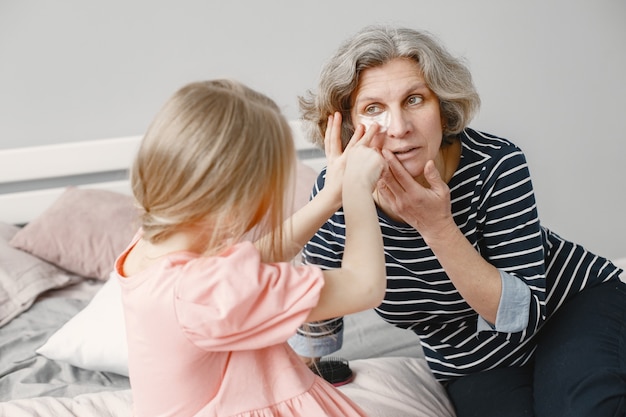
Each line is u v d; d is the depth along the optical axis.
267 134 1.11
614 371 1.41
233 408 1.15
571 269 1.63
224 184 1.08
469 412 1.62
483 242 1.53
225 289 1.07
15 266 2.48
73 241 2.55
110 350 2.03
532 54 2.87
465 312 1.59
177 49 2.81
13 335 2.27
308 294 1.09
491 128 2.91
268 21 2.80
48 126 2.83
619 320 1.52
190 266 1.10
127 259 1.22
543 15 2.85
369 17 2.82
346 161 1.30
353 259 1.14
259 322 1.08
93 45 2.79
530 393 1.58
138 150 1.14
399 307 1.60
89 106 2.83
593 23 2.87
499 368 1.67
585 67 2.89
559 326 1.56
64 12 2.76
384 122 1.33
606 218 3.02
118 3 2.76
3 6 2.73
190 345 1.10
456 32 2.84
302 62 2.84
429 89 1.34
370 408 1.58
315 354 1.68
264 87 2.84
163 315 1.10
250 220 1.15
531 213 1.48
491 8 2.83
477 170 1.46
